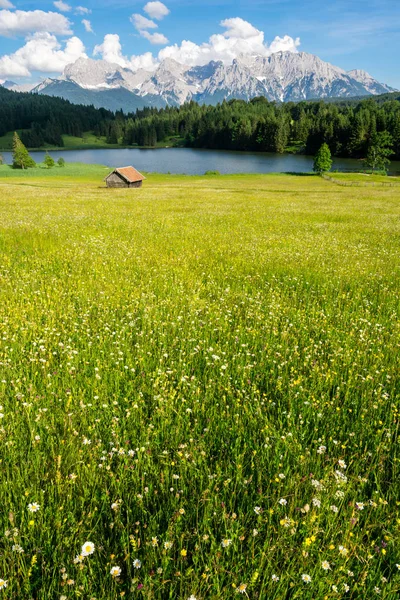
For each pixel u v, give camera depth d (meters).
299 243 16.83
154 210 29.95
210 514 2.96
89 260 12.16
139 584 2.41
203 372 5.48
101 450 3.66
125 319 7.34
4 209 27.45
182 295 8.99
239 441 3.84
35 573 2.52
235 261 12.81
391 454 3.85
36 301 7.92
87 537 2.74
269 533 2.80
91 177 113.50
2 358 5.37
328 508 2.93
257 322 7.40
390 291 9.83
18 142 142.75
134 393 4.75
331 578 2.53
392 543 2.79
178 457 3.61
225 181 99.44
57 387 4.76
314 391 4.94
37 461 3.41
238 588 2.33
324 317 7.83
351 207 36.84
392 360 5.92
